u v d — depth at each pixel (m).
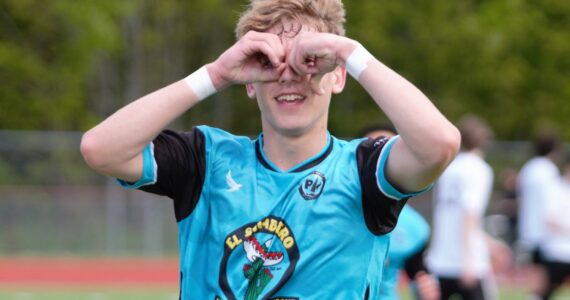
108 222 21.70
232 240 3.70
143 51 32.88
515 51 34.97
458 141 3.47
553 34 34.62
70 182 21.67
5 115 29.86
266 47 3.58
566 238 11.90
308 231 3.65
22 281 18.44
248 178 3.77
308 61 3.59
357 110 34.09
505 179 19.89
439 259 9.34
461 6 34.38
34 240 21.44
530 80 35.12
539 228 12.02
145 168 3.70
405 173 3.54
